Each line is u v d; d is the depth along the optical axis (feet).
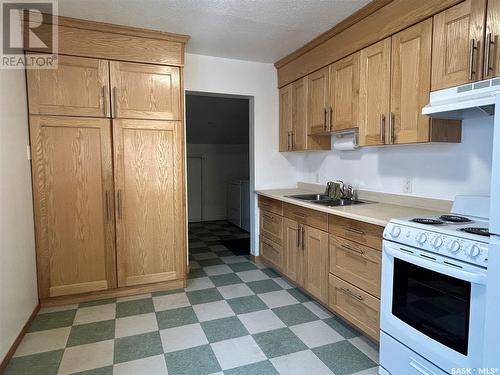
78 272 8.59
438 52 5.81
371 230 6.47
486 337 4.01
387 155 8.46
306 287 8.95
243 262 12.21
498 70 4.90
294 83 10.84
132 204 8.98
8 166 6.51
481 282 4.06
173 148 9.30
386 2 6.82
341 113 8.54
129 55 8.59
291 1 7.05
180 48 9.09
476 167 6.24
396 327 5.39
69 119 8.20
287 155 12.48
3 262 6.03
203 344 6.71
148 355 6.32
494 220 3.88
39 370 5.84
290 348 6.58
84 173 8.45
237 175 20.89
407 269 5.24
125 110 8.68
